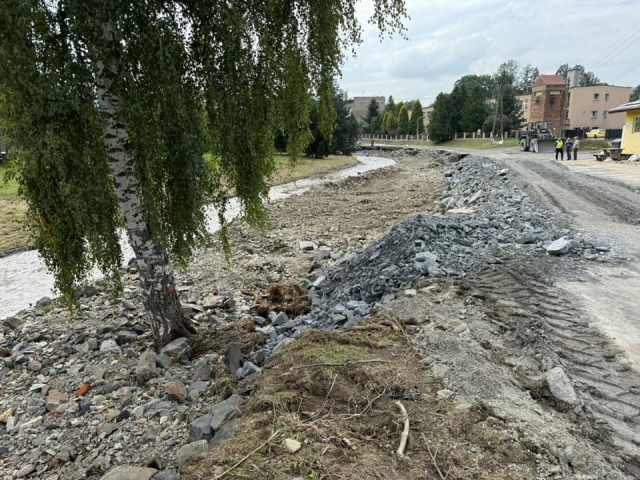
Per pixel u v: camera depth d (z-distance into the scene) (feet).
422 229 33.47
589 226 39.19
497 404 14.12
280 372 16.55
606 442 12.94
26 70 15.42
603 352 17.88
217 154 21.72
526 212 45.06
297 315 29.84
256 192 24.16
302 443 12.03
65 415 18.65
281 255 45.16
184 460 13.60
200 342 23.73
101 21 16.30
